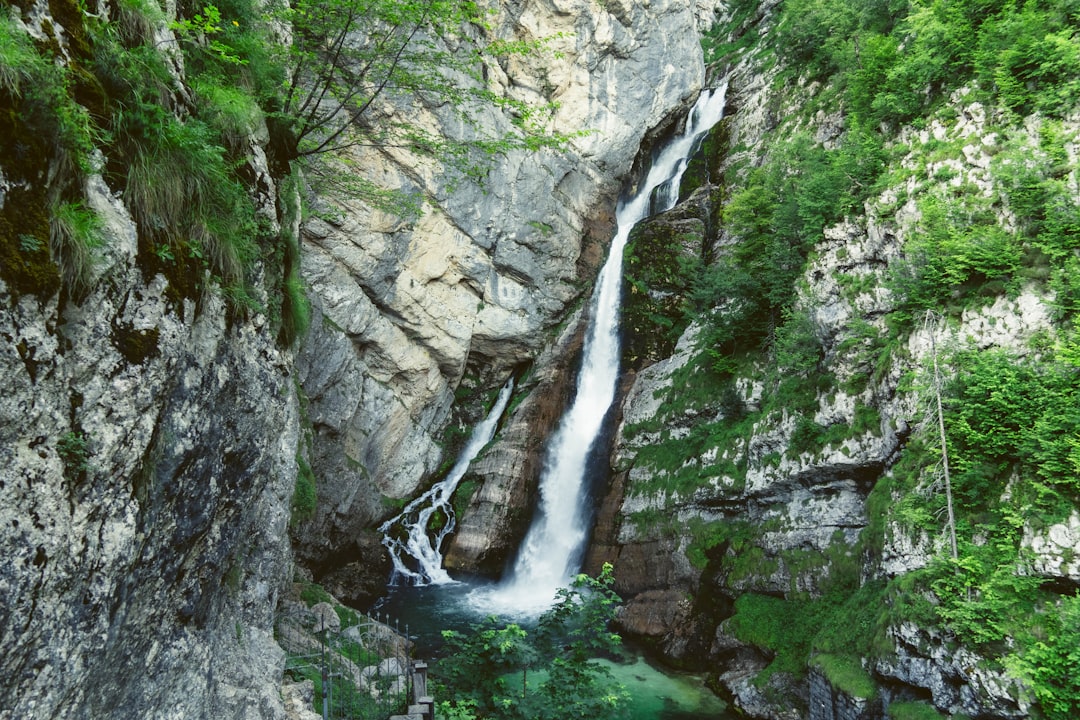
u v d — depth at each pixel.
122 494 6.18
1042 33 20.02
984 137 20.62
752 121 40.00
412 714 11.86
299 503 23.69
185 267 7.30
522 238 36.47
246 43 10.93
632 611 25.59
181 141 7.28
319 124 12.77
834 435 21.91
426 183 32.06
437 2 11.98
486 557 31.98
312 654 14.85
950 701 15.22
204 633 9.17
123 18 7.27
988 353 17.20
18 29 5.42
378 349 31.91
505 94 36.91
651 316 35.28
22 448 5.10
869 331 22.16
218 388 8.13
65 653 5.57
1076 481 14.60
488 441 36.53
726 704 20.39
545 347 38.00
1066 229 17.38
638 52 43.47
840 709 17.33
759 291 27.95
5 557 4.88
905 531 17.67
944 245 19.25
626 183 44.91
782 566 22.31
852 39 32.16
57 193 5.60
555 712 11.70
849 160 25.23
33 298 5.20
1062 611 13.80
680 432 29.62
